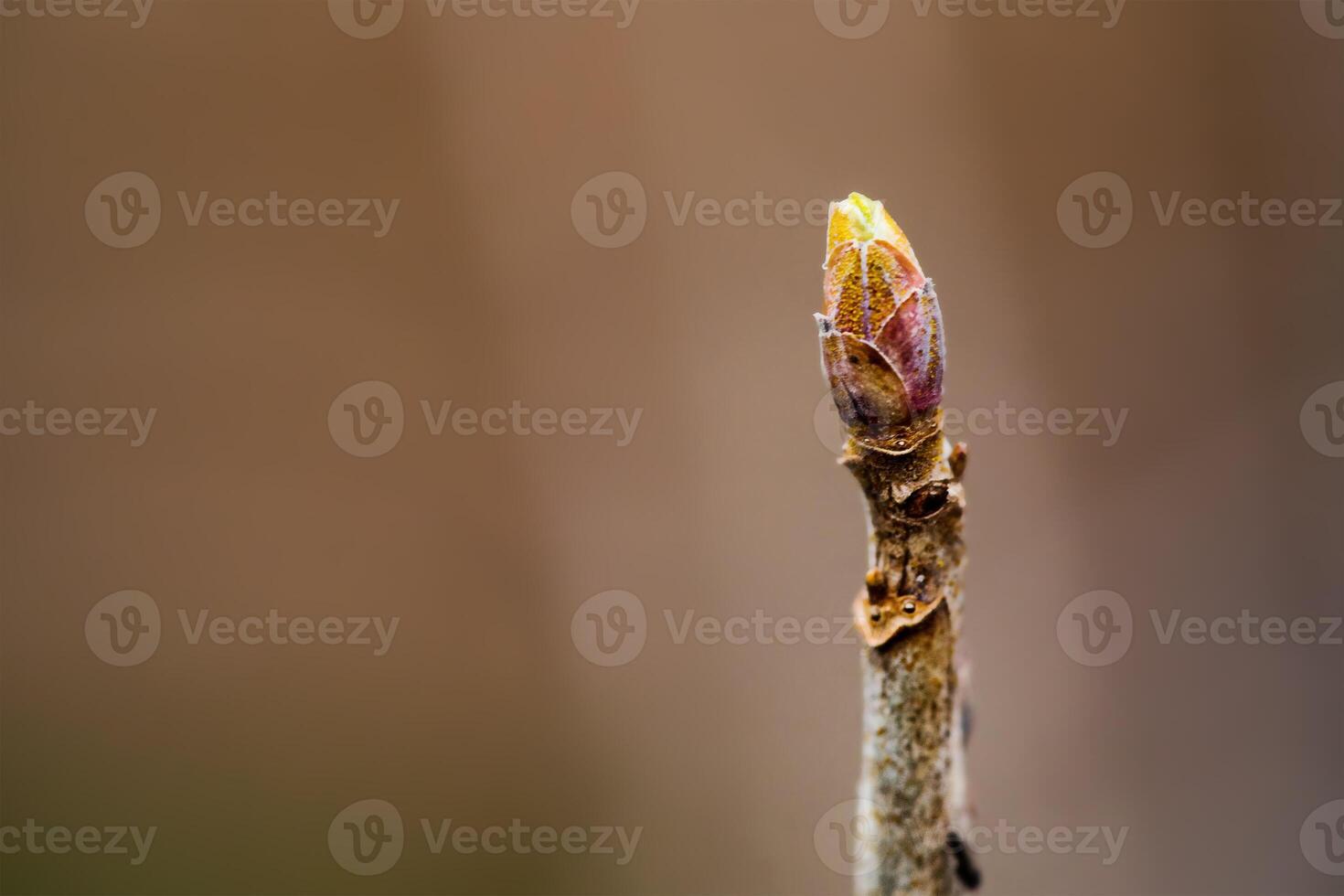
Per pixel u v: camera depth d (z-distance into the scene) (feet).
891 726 0.56
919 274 0.54
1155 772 1.07
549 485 1.12
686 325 1.08
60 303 1.11
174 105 1.08
